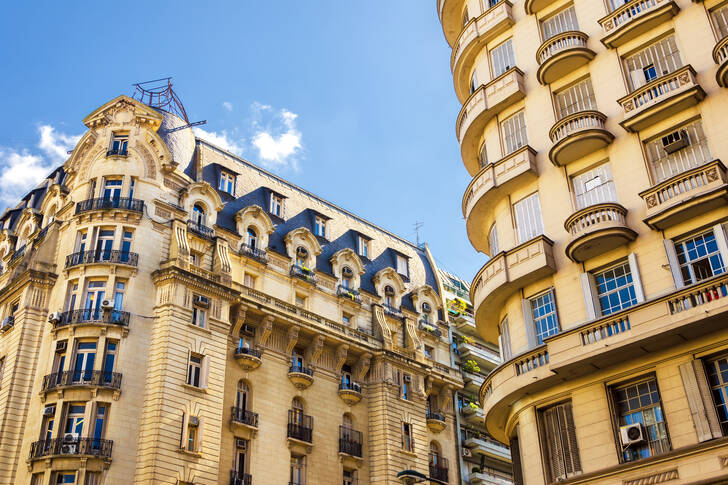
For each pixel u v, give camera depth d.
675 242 27.42
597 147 31.03
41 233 53.56
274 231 58.94
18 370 45.78
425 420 59.28
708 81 28.86
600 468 25.83
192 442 44.72
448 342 67.31
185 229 51.31
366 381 57.84
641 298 27.27
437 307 68.12
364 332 59.09
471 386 67.31
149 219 50.34
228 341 50.53
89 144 54.41
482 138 37.66
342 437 53.91
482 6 40.12
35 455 42.44
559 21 36.06
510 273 31.41
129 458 42.56
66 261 48.81
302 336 54.62
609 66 32.47
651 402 25.75
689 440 24.02
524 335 30.75
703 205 26.42
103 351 44.81
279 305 54.06
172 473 42.66
